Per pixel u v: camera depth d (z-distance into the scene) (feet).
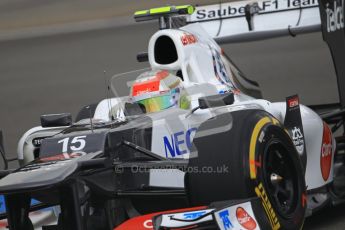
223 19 105.40
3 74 189.37
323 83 147.43
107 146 62.08
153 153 64.59
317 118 82.84
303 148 74.49
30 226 61.31
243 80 89.61
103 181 62.69
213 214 57.62
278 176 64.08
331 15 90.33
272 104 80.28
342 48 92.89
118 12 232.12
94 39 208.03
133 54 185.57
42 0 267.18
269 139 63.87
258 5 103.45
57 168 57.06
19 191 55.36
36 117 147.33
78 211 58.08
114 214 64.64
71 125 69.92
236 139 61.52
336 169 88.74
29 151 77.51
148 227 58.75
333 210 85.61
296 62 164.25
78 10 245.24
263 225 59.72
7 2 271.28
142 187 67.77
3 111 155.84
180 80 72.74
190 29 81.56
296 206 64.85
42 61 196.03
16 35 229.45
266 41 183.42
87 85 166.30
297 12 102.42
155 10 81.61
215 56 81.61
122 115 69.31
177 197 68.64
